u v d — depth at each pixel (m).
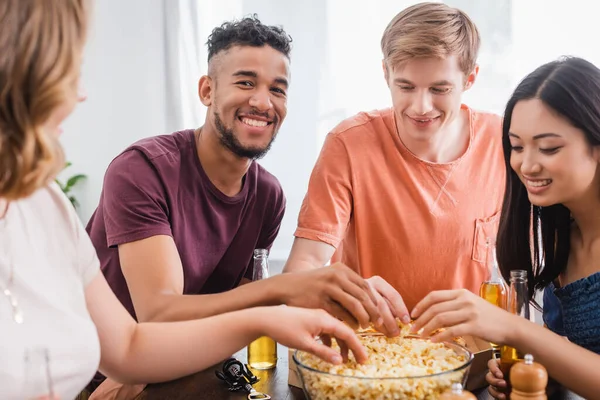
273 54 1.77
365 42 3.68
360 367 1.16
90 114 3.97
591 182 1.45
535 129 1.41
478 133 1.93
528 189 1.48
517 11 3.51
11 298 1.04
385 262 1.89
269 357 1.49
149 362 1.24
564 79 1.39
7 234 1.06
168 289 1.57
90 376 1.11
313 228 1.80
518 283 1.45
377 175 1.86
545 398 1.04
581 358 1.25
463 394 0.96
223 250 1.87
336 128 1.91
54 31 0.84
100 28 3.89
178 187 1.75
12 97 0.83
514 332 1.26
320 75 3.73
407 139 1.85
